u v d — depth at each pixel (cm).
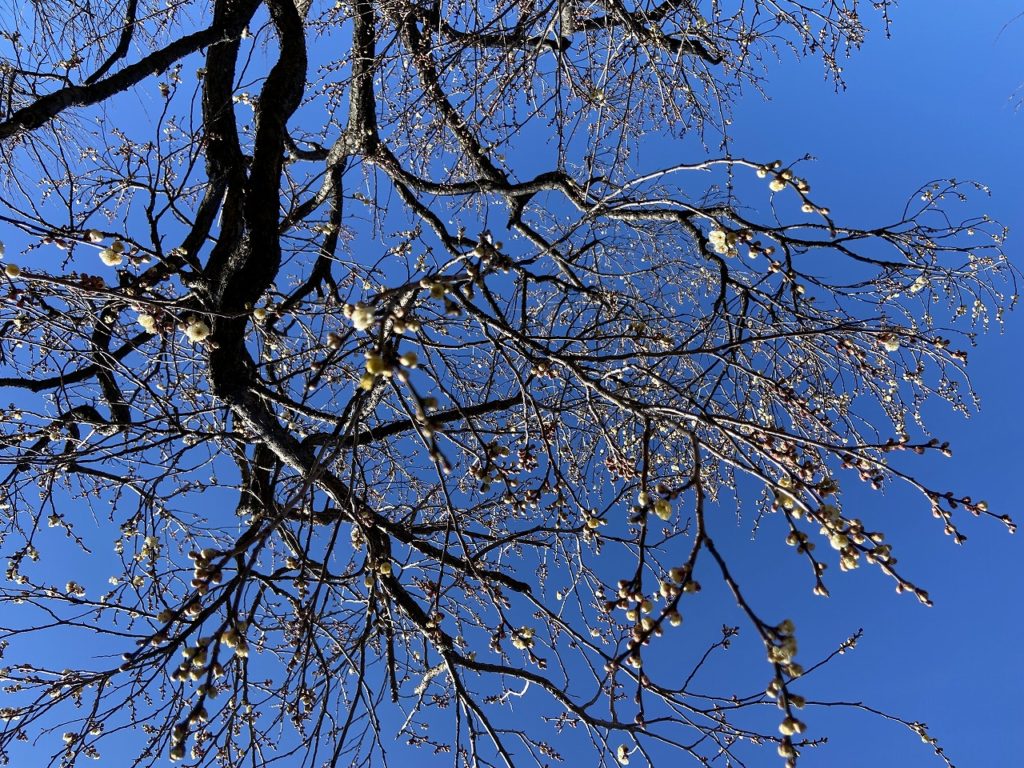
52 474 407
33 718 293
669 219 468
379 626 371
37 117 376
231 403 389
